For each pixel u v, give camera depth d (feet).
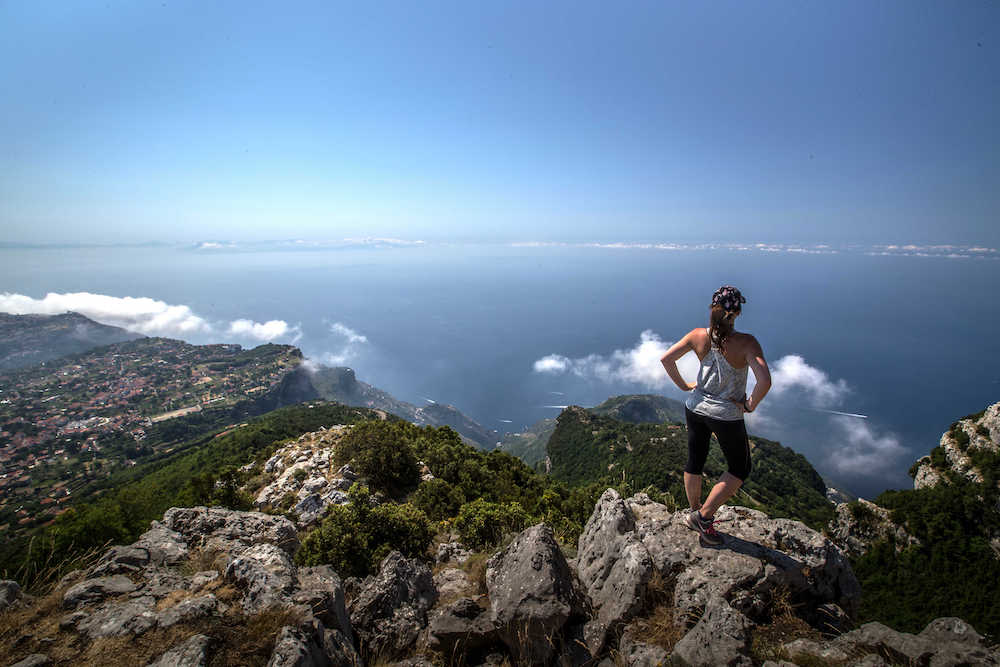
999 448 179.93
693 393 15.92
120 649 11.87
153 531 19.15
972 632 10.85
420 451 110.11
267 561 16.35
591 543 18.21
